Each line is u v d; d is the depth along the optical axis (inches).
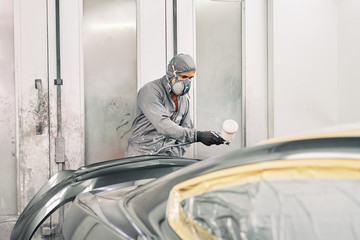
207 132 97.3
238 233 32.9
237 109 139.0
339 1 139.0
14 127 120.4
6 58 119.3
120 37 127.7
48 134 121.7
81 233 45.8
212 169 36.4
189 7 131.8
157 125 97.3
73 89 123.3
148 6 128.4
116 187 67.0
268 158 32.5
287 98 137.3
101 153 128.0
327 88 140.7
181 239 35.3
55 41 120.9
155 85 101.1
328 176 28.7
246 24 136.6
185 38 131.8
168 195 40.1
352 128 31.2
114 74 127.9
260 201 32.2
